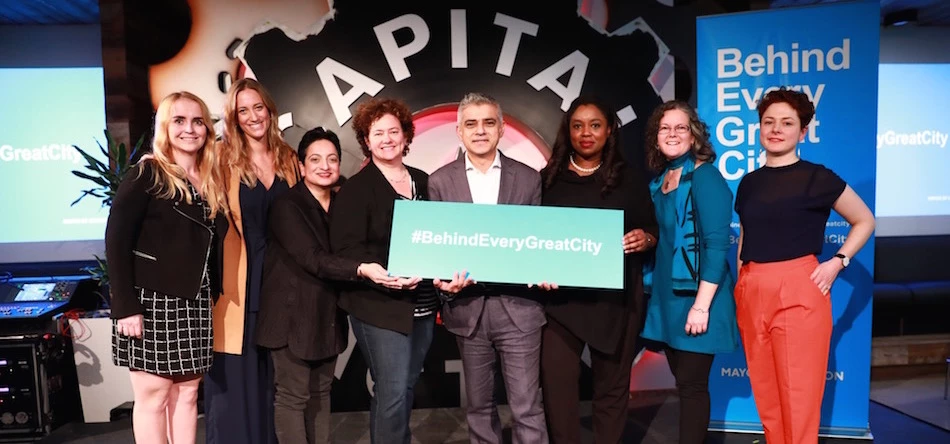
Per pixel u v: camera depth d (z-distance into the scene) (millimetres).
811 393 1979
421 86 3170
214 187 1941
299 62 3121
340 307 2008
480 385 2020
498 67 3186
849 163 2570
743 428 2742
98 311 3051
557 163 2094
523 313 1939
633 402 3213
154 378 1880
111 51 2977
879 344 3783
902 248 3879
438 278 1862
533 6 3184
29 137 3535
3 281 3100
